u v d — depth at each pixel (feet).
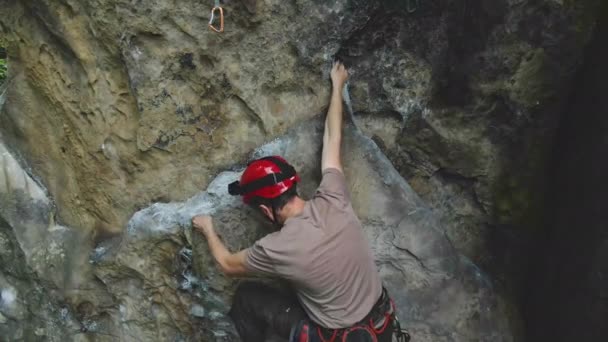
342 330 7.22
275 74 8.34
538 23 8.29
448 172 9.12
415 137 8.95
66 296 9.59
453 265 8.85
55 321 9.88
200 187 8.85
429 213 8.84
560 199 8.83
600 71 8.02
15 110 9.32
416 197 8.87
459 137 8.90
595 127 8.07
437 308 8.84
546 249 9.12
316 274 7.07
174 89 8.32
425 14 8.29
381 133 8.93
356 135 8.61
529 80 8.56
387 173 8.73
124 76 8.34
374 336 7.24
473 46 8.48
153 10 7.84
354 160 8.61
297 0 7.97
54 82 8.79
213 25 8.00
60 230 9.59
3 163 9.57
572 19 8.24
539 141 8.90
